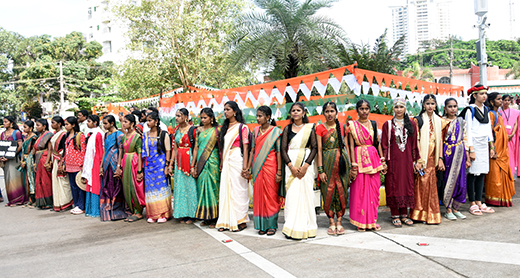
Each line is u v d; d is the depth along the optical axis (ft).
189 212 17.62
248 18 38.01
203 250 13.96
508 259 11.86
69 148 21.47
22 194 25.07
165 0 57.16
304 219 14.76
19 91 115.14
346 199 15.38
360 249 13.33
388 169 16.17
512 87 55.21
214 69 57.88
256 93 22.06
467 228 15.38
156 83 59.52
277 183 15.58
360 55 37.76
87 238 16.37
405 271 11.30
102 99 80.79
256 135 15.80
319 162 15.11
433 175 16.21
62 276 12.09
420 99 24.07
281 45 35.35
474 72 133.18
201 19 58.95
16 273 12.56
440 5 354.33
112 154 19.65
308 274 11.34
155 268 12.37
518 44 186.91
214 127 17.21
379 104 21.24
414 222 16.65
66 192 22.52
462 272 11.07
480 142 17.62
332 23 36.65
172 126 25.85
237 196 16.28
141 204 19.30
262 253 13.37
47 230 18.06
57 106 115.55
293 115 14.92
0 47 118.73
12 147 24.57
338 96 21.44
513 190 18.84
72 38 118.83
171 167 18.71
